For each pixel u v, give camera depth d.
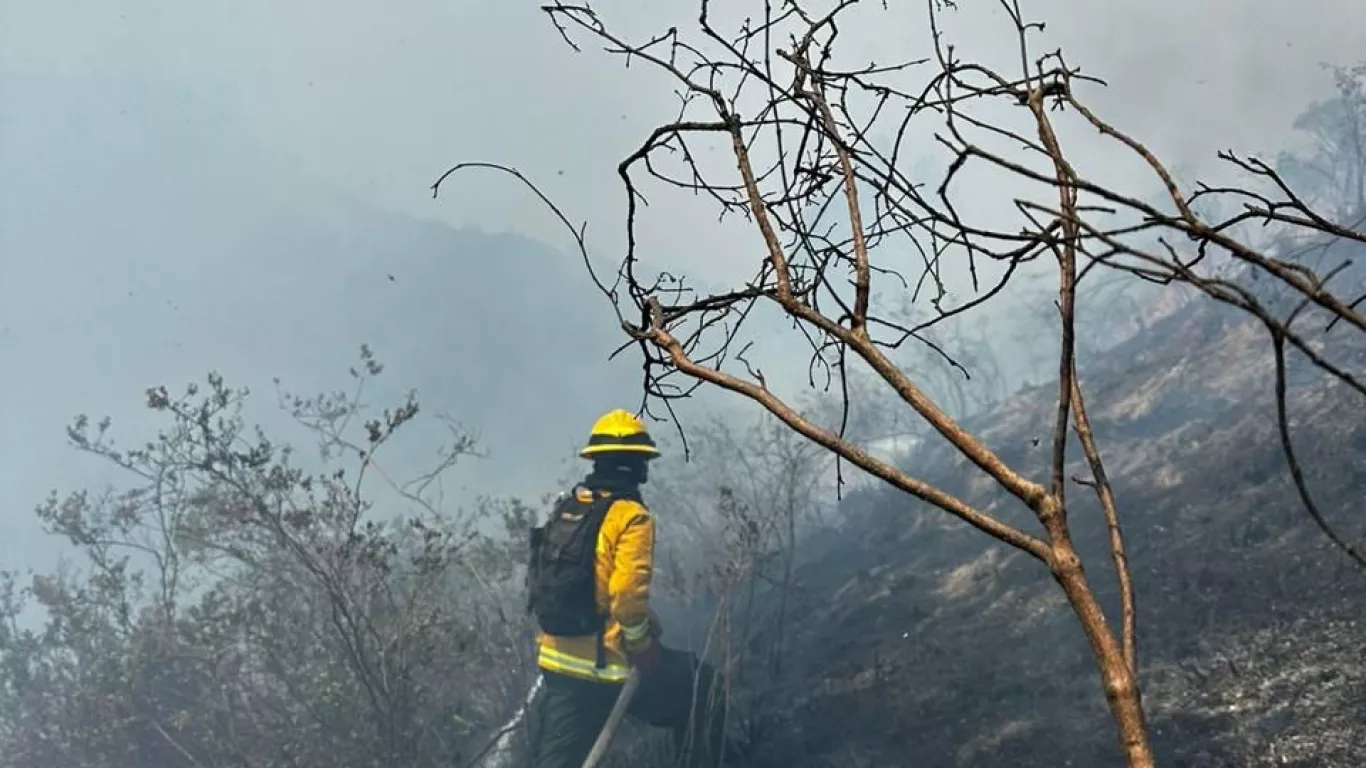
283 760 4.45
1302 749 3.25
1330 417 5.64
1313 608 4.00
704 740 4.10
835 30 1.24
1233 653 3.91
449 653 4.89
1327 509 4.73
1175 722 3.63
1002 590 5.29
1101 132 0.97
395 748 4.34
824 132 1.13
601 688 4.00
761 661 5.39
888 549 6.77
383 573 4.52
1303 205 1.00
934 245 1.07
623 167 1.23
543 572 4.06
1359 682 3.46
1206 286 0.79
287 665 4.82
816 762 4.13
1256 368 7.46
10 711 5.14
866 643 5.21
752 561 5.14
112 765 4.76
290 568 5.03
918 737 4.12
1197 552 4.86
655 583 6.89
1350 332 7.05
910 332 1.04
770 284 1.21
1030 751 3.78
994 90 1.07
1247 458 5.62
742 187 1.27
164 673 5.00
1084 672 4.25
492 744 4.45
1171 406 7.78
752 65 1.25
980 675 4.46
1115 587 4.86
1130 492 6.07
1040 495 0.90
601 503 4.03
